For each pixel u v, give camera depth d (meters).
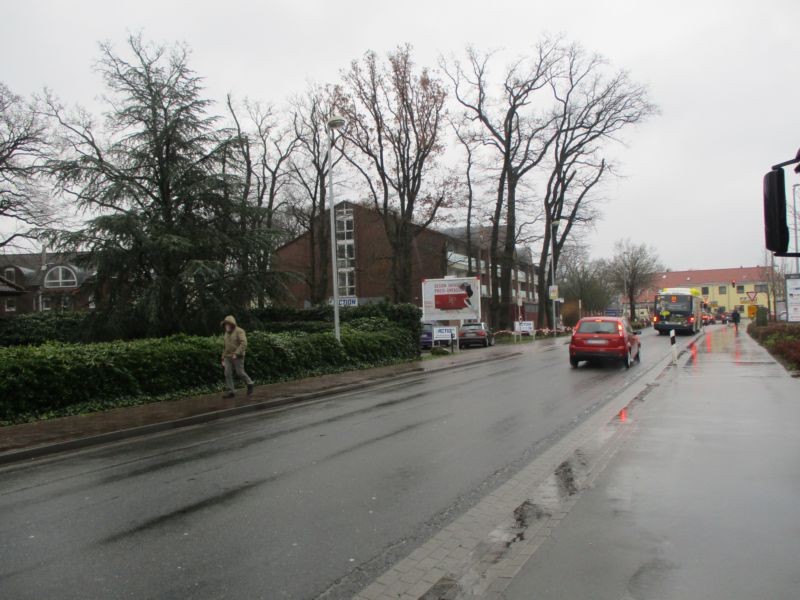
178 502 5.62
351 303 24.48
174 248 17.58
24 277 57.19
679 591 3.40
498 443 7.69
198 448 8.27
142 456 7.93
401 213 34.09
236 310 19.83
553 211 43.34
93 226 17.55
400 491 5.67
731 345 24.47
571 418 9.44
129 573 3.97
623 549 4.05
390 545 4.34
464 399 12.00
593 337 17.73
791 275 20.66
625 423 8.61
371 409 11.25
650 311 104.06
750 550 3.96
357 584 3.71
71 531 4.89
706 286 116.56
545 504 5.10
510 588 3.54
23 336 26.06
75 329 19.12
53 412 10.55
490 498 5.34
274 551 4.28
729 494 5.16
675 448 6.91
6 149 29.28
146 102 19.69
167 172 19.36
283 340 16.58
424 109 32.56
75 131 24.67
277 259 22.22
